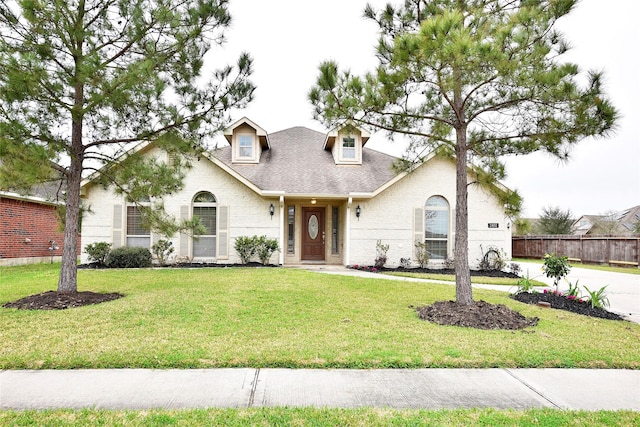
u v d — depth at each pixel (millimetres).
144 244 13398
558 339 5109
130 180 7512
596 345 4879
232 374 3820
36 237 15109
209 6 7031
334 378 3764
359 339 4926
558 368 4141
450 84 5914
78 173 7535
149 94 6859
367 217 14062
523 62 5449
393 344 4734
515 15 5551
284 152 16281
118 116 7516
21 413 2959
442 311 6418
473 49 5117
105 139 7871
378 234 14039
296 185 13883
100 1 6980
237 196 13742
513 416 3012
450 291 8594
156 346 4512
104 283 8969
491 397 3402
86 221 13188
